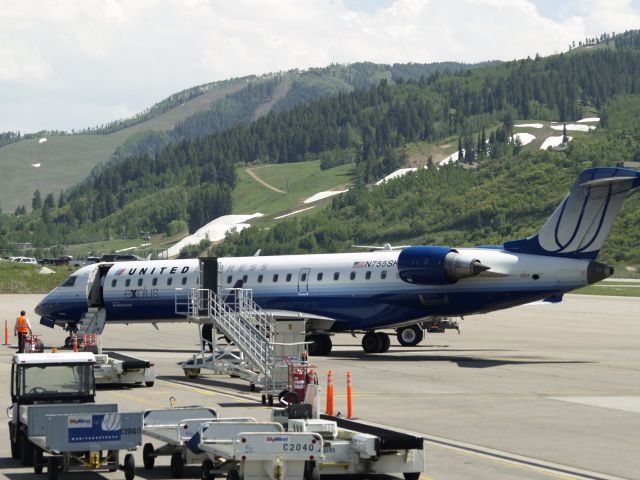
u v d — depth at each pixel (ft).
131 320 241.55
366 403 140.56
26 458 95.20
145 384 163.43
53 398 98.89
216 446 87.35
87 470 86.43
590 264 198.18
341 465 87.35
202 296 188.96
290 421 95.71
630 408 135.85
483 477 90.27
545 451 103.55
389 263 215.31
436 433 115.14
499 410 133.90
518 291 203.00
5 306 421.59
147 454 94.63
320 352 219.82
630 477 90.74
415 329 246.06
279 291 224.33
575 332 296.92
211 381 171.42
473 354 222.48
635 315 375.25
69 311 247.09
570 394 150.92
